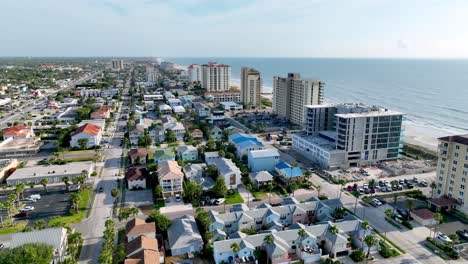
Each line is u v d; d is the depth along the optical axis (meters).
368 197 128.25
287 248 91.44
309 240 93.56
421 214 109.44
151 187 137.88
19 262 75.44
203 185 134.12
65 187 137.25
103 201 124.62
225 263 88.62
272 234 93.19
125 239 96.56
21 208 118.19
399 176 152.12
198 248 93.25
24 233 87.69
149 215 108.62
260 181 137.50
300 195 131.12
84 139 189.62
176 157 173.50
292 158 177.88
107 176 149.62
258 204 123.00
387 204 123.56
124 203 123.12
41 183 133.62
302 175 143.38
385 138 165.25
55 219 110.62
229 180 135.75
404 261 89.19
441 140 120.88
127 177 138.00
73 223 108.25
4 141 194.00
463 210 114.56
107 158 175.38
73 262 80.12
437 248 94.81
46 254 79.81
